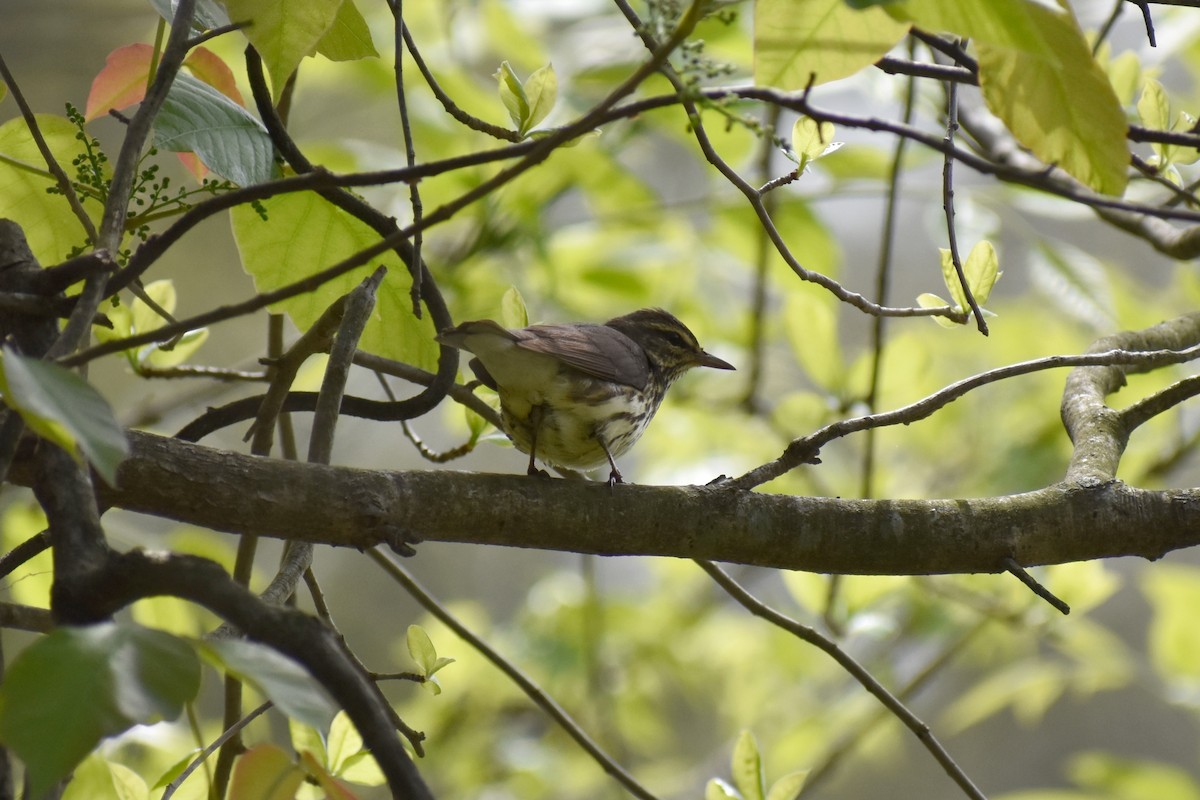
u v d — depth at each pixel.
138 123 5.32
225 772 6.36
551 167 11.92
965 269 6.91
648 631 17.09
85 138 6.19
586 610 14.86
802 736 16.44
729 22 4.75
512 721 16.48
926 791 22.80
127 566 3.93
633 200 13.05
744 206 12.64
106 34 14.36
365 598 21.02
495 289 12.22
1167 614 15.17
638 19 5.64
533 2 13.37
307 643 3.89
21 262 5.29
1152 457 14.78
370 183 4.75
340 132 16.88
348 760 6.19
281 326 8.63
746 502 6.52
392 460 19.83
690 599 18.00
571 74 11.95
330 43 6.48
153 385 13.24
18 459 5.01
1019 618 13.12
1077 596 12.24
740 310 15.41
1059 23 4.26
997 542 6.57
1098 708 23.31
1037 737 23.39
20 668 3.10
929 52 9.39
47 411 3.28
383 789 11.79
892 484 15.73
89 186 6.55
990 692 17.16
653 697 17.27
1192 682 15.03
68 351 4.51
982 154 10.47
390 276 7.35
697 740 20.52
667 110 11.74
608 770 7.58
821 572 6.61
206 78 7.25
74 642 3.17
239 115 6.55
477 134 11.79
